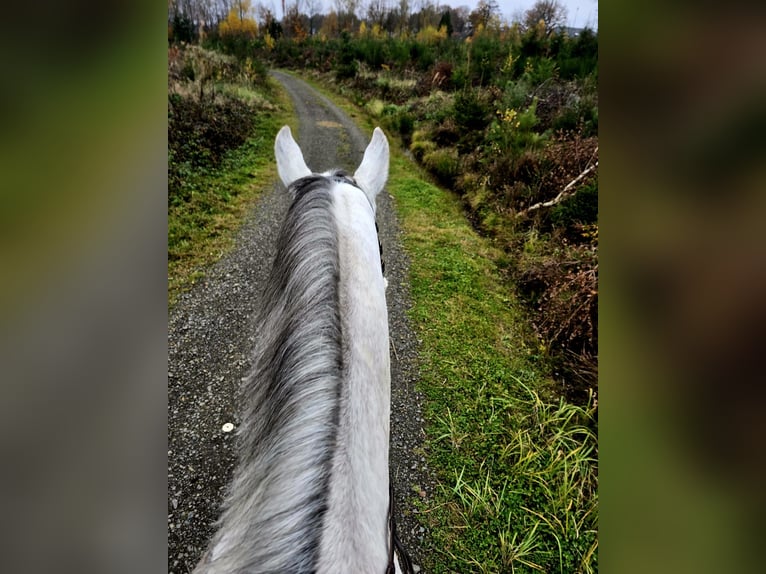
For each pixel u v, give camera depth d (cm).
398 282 398
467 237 489
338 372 89
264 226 470
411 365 307
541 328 351
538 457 241
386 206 554
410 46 1267
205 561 82
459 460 242
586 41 841
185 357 297
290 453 81
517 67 873
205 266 393
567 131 575
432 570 196
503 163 567
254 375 98
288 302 100
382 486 94
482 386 292
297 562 70
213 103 729
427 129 802
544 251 427
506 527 210
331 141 774
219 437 247
